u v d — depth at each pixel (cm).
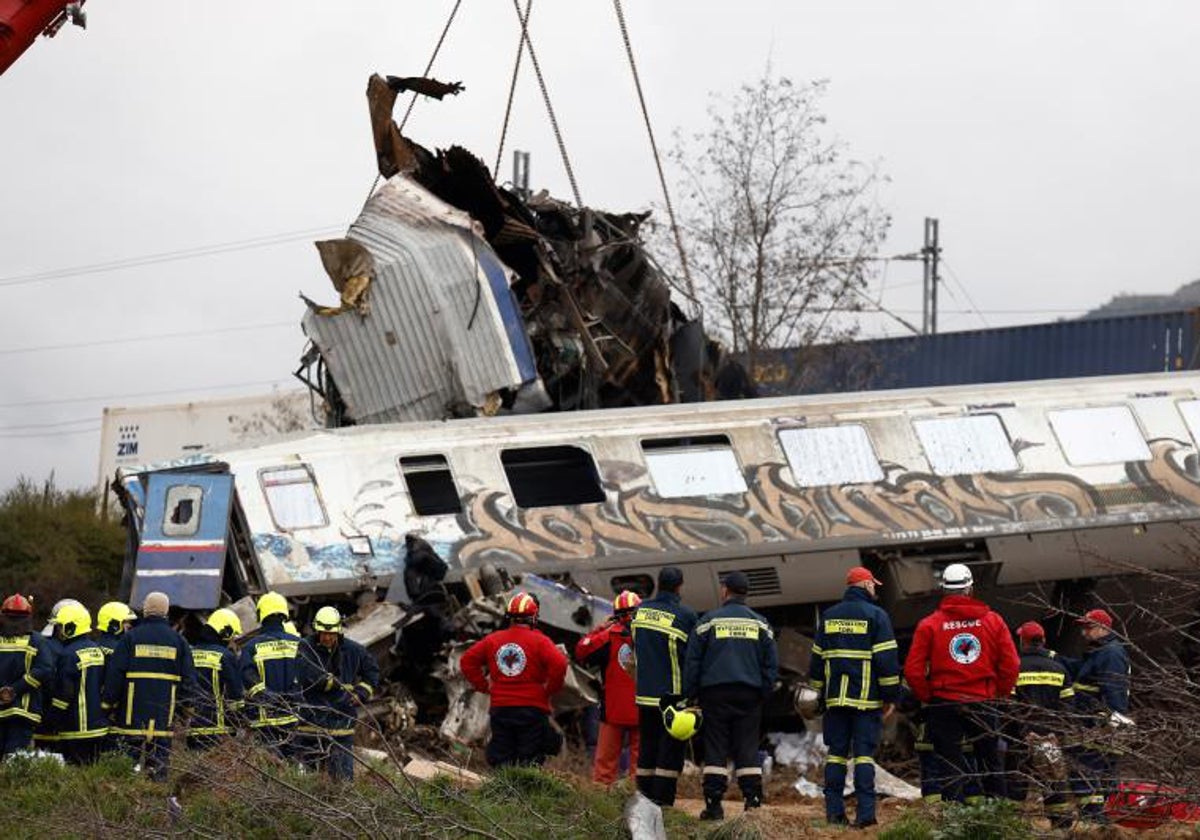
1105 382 5072
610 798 2944
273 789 2536
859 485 4684
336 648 3045
